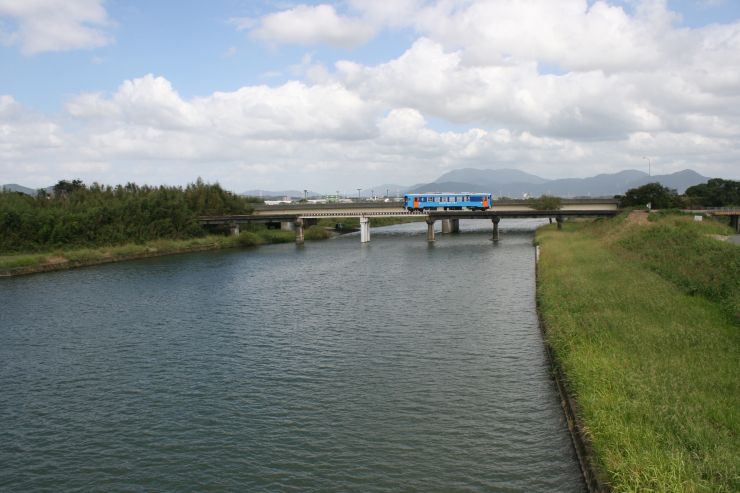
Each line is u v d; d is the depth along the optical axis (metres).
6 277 86.25
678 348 29.69
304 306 57.25
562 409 27.83
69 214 115.88
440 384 32.09
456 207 145.88
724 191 156.00
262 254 116.06
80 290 72.88
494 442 24.66
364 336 43.75
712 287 43.19
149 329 49.38
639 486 16.67
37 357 41.50
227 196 165.38
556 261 71.06
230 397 31.67
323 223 198.75
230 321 51.38
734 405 21.75
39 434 27.91
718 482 16.47
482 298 57.84
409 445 24.72
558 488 20.81
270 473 23.00
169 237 129.75
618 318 36.28
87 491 22.52
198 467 23.88
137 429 28.00
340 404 29.80
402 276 77.19
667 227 81.81
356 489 21.42
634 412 21.36
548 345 36.22
